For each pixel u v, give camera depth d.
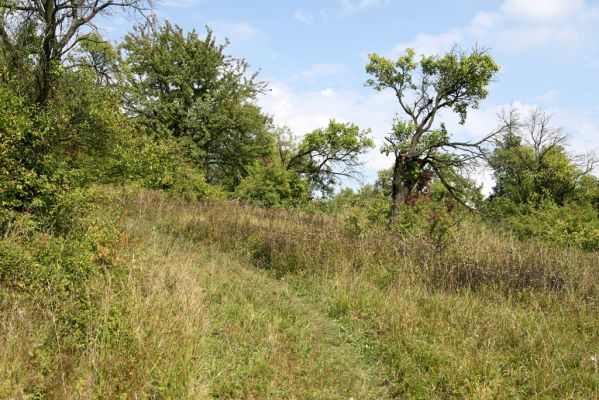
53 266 6.34
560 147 34.66
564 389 5.64
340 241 11.92
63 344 5.21
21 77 9.82
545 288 9.08
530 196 32.78
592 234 18.23
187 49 29.25
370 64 22.31
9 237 7.05
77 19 11.23
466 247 11.90
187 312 6.34
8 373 4.48
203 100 29.34
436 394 5.60
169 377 5.04
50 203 8.15
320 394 5.44
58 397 4.42
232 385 5.37
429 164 23.20
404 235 13.34
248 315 7.22
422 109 22.73
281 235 12.34
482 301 8.59
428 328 7.23
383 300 8.33
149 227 12.30
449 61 21.56
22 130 8.04
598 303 8.71
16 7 10.19
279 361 5.97
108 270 7.04
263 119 31.53
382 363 6.45
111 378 4.76
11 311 5.43
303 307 8.29
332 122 33.50
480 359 6.12
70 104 10.20
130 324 5.65
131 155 10.45
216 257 10.88
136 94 24.08
